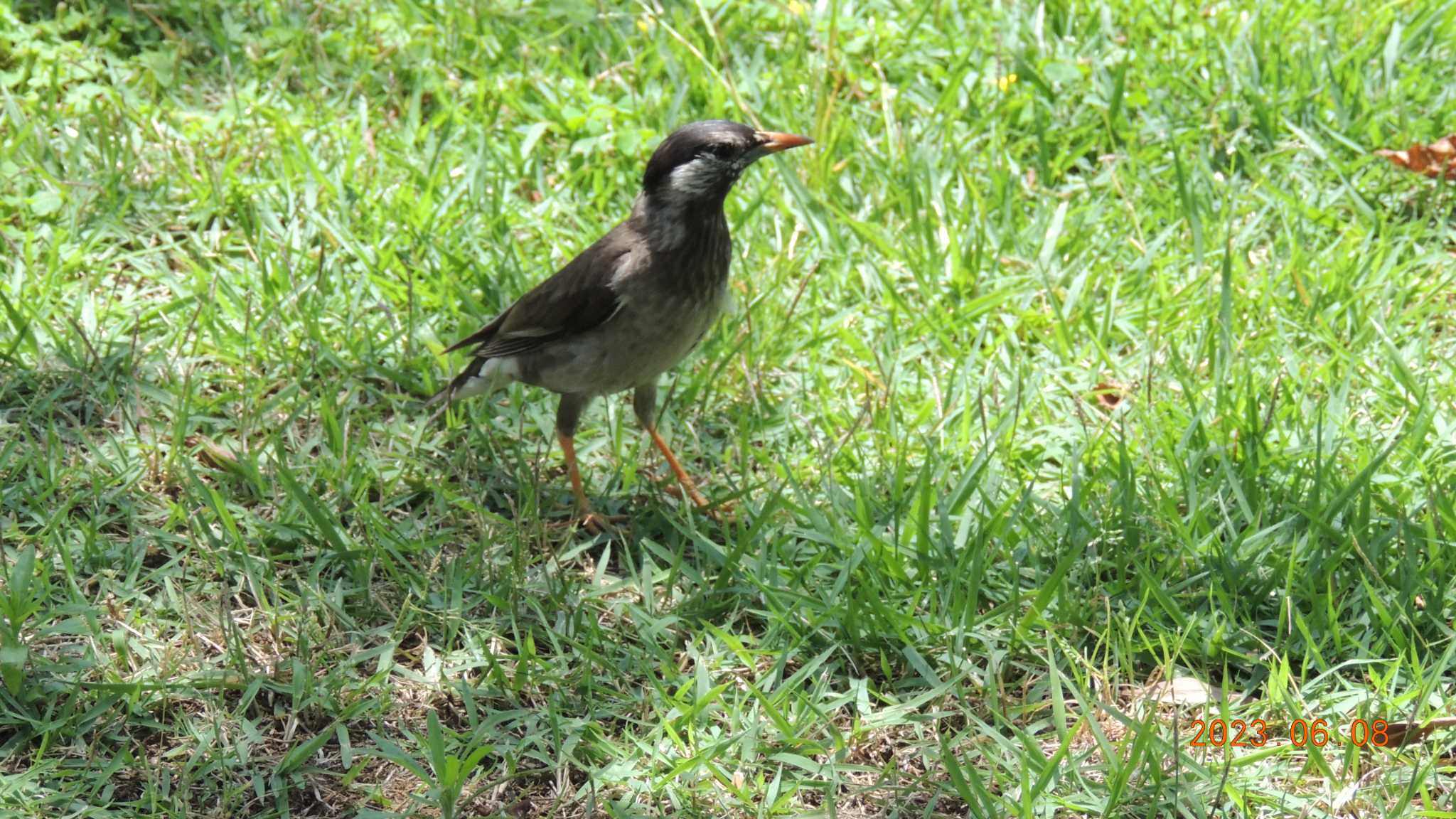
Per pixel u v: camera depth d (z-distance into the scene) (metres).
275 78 13.97
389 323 11.34
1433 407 10.53
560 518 9.90
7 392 10.32
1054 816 7.38
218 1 14.94
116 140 12.73
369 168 12.91
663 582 9.16
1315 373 10.84
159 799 7.36
